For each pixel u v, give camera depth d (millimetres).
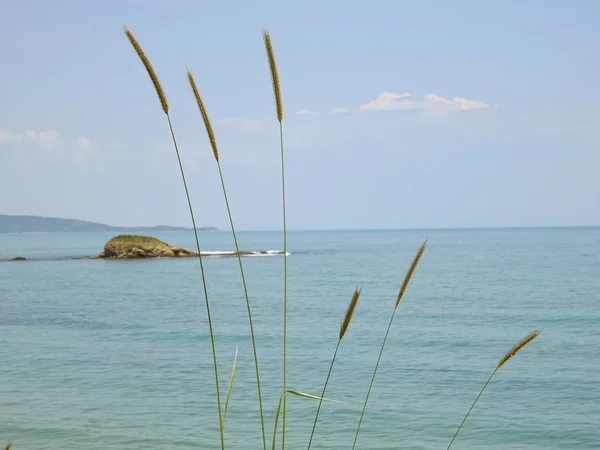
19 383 18578
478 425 14430
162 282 61312
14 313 38656
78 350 24906
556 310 36125
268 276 67812
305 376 19828
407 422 14680
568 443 13148
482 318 33812
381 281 58875
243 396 17094
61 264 90000
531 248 127750
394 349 24859
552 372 20094
